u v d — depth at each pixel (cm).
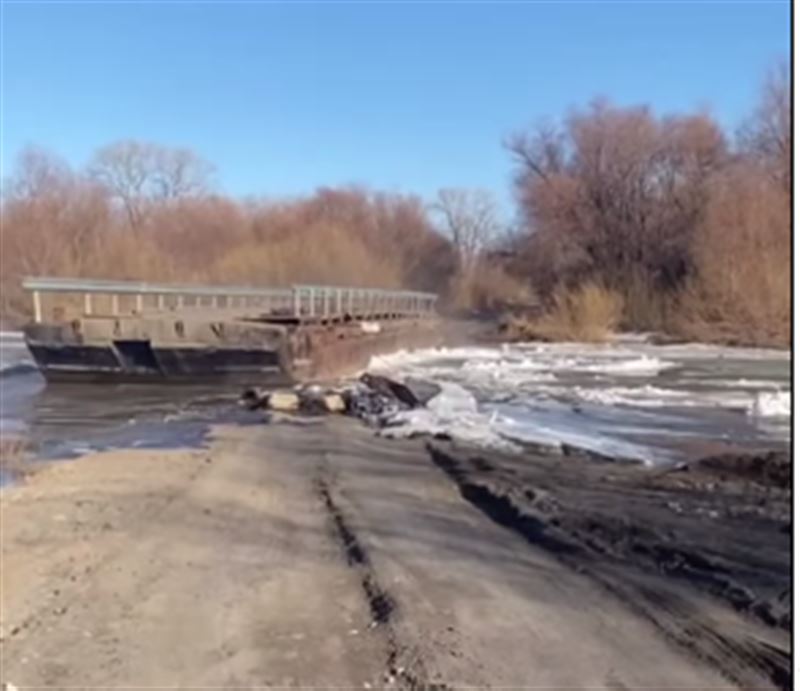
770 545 870
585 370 3516
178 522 982
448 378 3108
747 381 3078
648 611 675
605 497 1141
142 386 2717
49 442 1728
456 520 995
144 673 566
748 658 578
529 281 6931
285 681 552
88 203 6919
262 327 2672
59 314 3159
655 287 6056
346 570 791
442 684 541
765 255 5022
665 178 6388
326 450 1541
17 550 860
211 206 7450
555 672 558
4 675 564
